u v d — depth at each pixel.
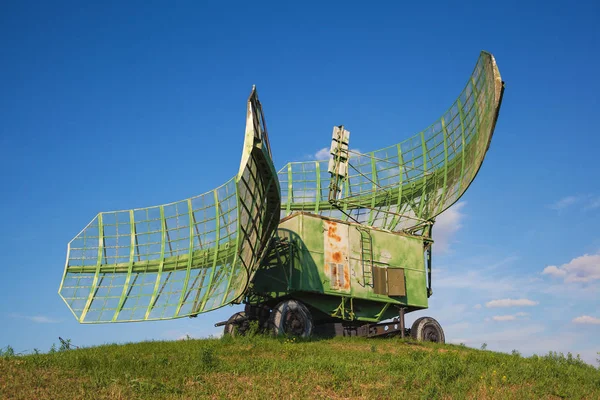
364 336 36.16
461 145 38.56
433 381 21.14
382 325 36.88
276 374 21.48
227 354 25.77
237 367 22.16
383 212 42.34
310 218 35.12
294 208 45.91
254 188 29.19
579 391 21.98
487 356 28.14
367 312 36.62
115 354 24.44
